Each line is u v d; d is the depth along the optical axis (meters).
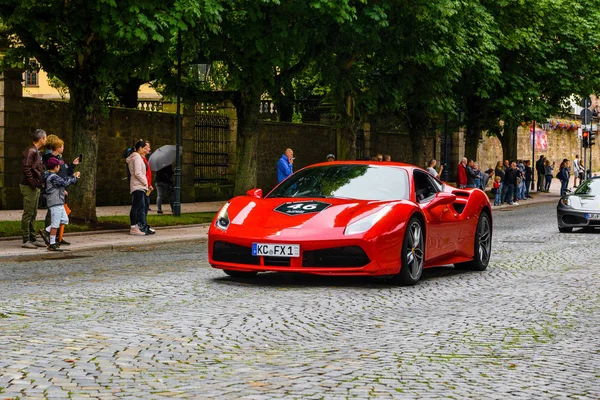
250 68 22.73
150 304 8.55
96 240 16.56
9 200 24.75
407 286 10.36
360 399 4.92
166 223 20.67
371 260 9.67
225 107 34.03
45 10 17.42
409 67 28.86
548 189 48.16
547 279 11.37
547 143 70.56
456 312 8.46
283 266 9.68
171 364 5.81
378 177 10.93
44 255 14.24
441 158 49.84
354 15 20.95
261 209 10.27
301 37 22.05
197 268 12.10
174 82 25.02
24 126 25.30
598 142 81.75
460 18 27.33
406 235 10.18
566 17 38.09
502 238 18.62
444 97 30.88
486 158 57.50
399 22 25.06
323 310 8.38
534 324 7.83
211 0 17.83
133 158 18.20
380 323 7.71
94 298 8.94
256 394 4.98
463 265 12.42
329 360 6.05
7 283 10.27
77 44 18.39
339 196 10.61
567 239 18.38
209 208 28.30
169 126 31.03
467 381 5.46
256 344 6.62
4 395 4.86
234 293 9.43
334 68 24.95
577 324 7.87
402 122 40.56
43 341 6.48
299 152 37.81
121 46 18.16
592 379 5.61
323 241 9.56
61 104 26.58
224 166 34.31
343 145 28.78
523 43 35.25
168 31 17.64
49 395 4.89
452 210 11.50
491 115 38.59
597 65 39.69
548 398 5.07
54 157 14.92
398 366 5.88
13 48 19.19
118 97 34.78
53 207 14.66
